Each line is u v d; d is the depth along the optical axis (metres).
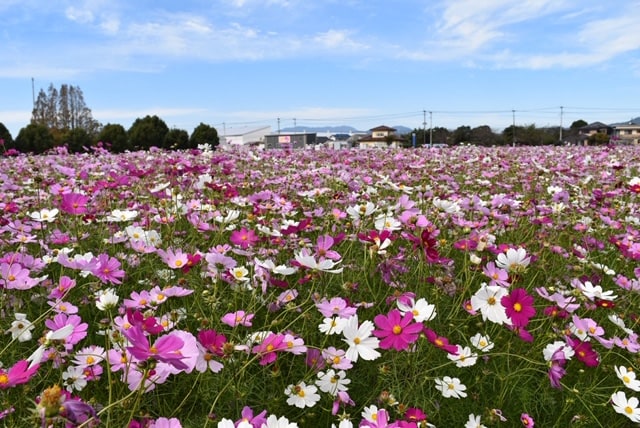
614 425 1.71
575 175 5.95
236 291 2.01
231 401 1.57
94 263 1.84
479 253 2.53
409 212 2.57
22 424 1.39
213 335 1.45
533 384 1.90
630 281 2.54
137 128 22.92
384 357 1.89
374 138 58.03
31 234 2.97
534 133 34.78
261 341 1.66
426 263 2.44
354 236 2.72
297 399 1.54
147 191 4.20
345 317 1.75
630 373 1.79
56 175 5.78
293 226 2.46
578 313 2.37
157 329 1.23
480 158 8.28
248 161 7.12
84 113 64.44
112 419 1.30
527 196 4.85
